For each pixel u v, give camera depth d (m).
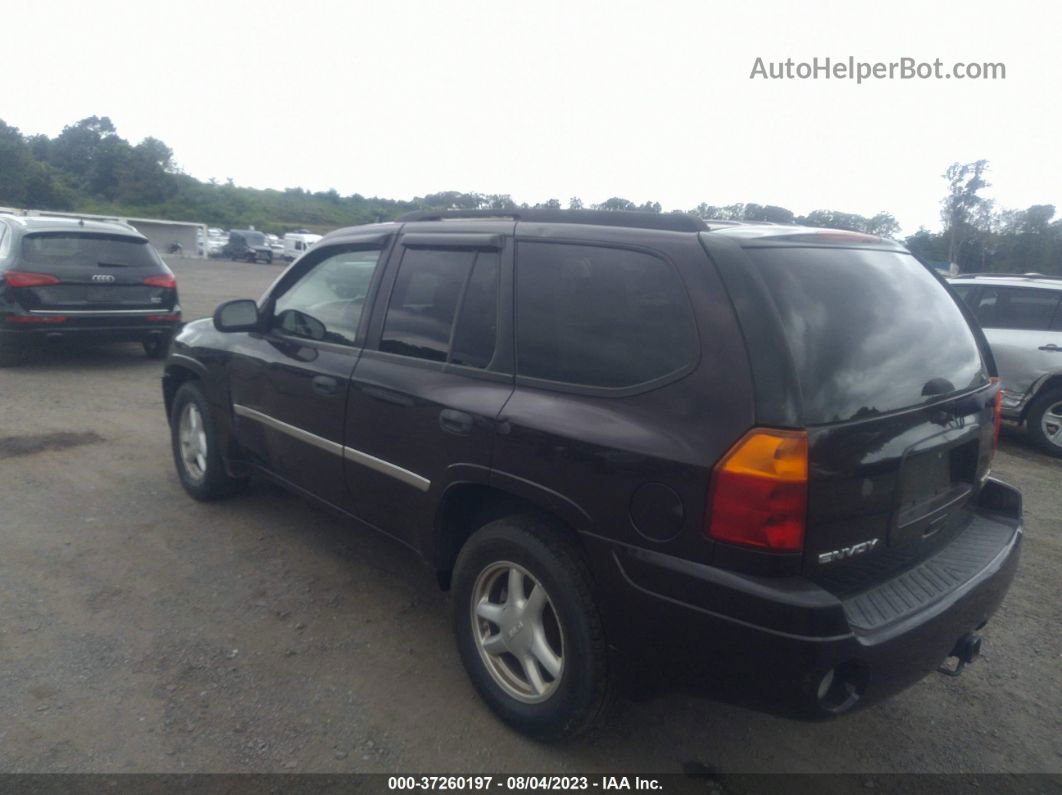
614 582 2.59
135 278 9.50
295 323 4.25
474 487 3.12
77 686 3.20
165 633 3.62
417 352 3.44
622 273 2.80
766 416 2.33
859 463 2.45
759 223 3.14
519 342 3.04
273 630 3.69
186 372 5.21
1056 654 3.82
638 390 2.61
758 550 2.32
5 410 7.32
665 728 3.14
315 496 4.10
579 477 2.66
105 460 5.99
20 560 4.28
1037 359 7.51
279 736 2.96
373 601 4.00
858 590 2.59
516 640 2.97
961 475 3.07
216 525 4.83
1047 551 5.11
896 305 2.90
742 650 2.36
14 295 8.71
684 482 2.41
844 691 2.43
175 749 2.86
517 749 2.96
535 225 3.16
